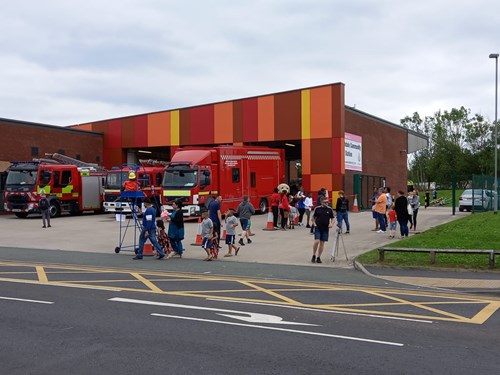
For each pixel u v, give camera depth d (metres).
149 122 40.81
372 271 13.51
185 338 7.18
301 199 25.42
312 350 6.65
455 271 13.38
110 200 31.39
